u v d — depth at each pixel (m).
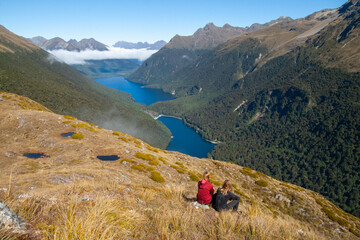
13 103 60.78
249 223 6.84
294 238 6.80
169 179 27.39
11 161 25.86
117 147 33.94
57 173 16.19
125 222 5.07
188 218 6.33
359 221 35.69
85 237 3.69
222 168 46.88
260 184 41.47
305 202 36.59
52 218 4.34
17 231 3.22
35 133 35.97
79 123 41.81
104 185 9.87
